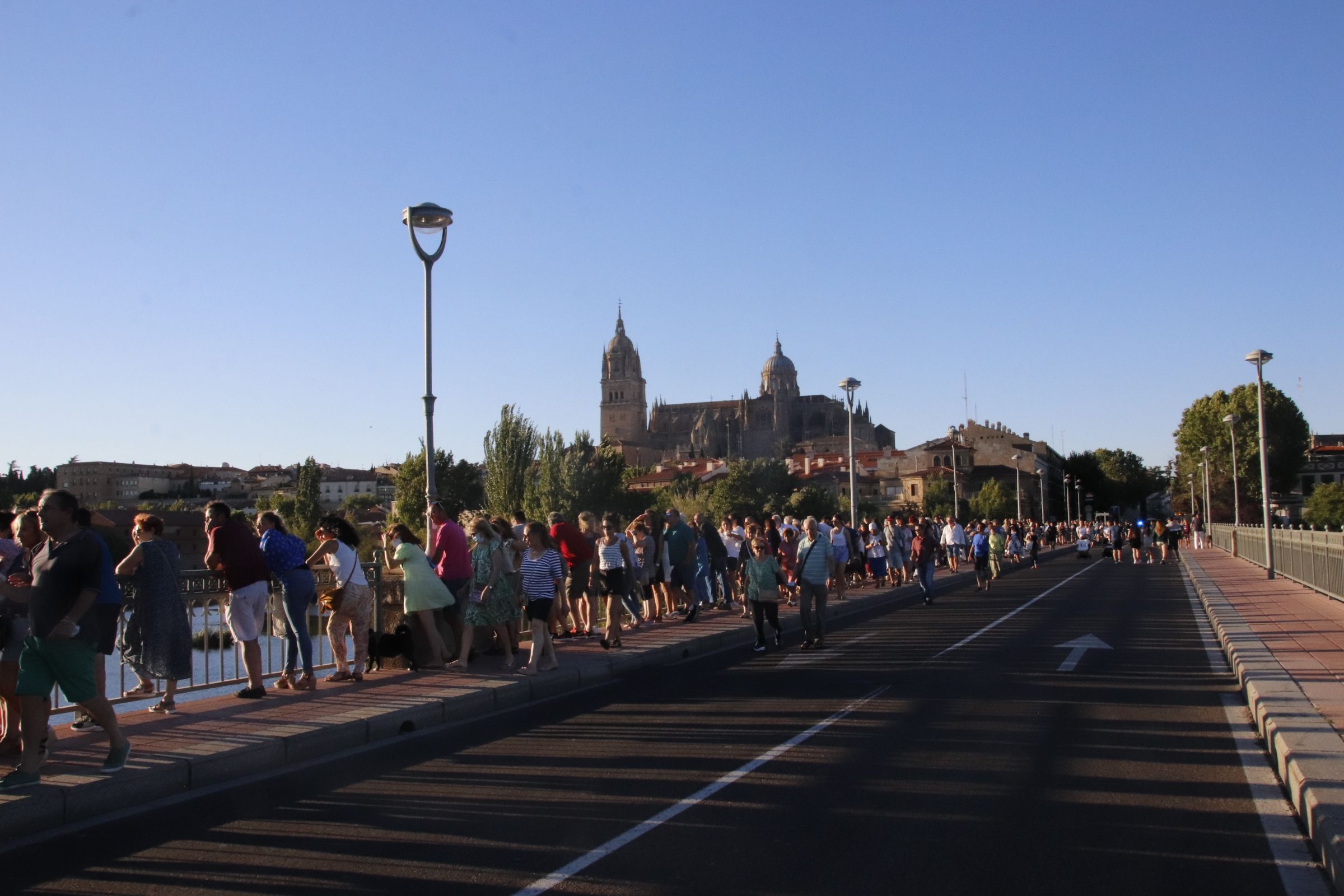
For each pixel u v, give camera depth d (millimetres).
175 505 111938
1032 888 5531
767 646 17141
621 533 18812
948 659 14758
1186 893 5449
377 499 155500
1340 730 8414
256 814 7242
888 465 137375
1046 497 140875
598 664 14055
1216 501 97812
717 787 7660
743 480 96125
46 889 5762
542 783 7918
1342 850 5441
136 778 7637
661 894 5492
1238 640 14906
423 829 6773
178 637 10086
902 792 7484
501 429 76500
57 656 7398
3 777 7578
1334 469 128625
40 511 7508
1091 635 17531
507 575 13352
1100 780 7781
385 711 10258
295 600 11680
